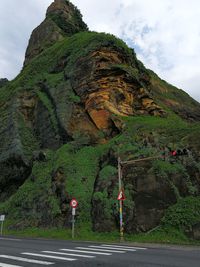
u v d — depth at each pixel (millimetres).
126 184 27125
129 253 14547
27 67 56125
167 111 46750
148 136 31375
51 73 48625
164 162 27719
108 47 42188
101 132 37062
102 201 26938
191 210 23719
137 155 28750
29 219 31125
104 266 10469
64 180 31016
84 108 39375
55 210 29250
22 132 42125
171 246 19312
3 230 31344
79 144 35906
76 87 41062
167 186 25953
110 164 30438
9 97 49656
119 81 40031
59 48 52344
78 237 24938
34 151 39219
